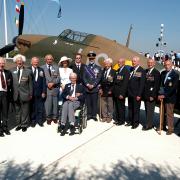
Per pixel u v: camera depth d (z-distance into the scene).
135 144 7.59
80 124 8.38
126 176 5.57
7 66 10.95
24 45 14.32
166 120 8.97
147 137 8.24
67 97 8.23
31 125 9.06
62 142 7.60
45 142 7.56
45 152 6.81
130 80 9.03
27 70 8.39
